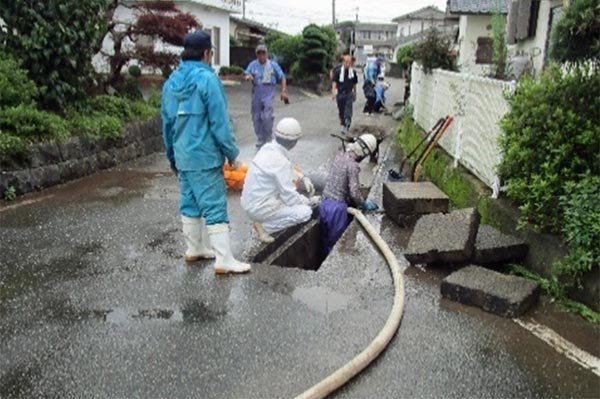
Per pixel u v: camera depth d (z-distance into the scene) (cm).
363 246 477
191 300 366
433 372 290
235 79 2317
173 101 378
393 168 841
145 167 814
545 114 421
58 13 738
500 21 1230
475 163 607
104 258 442
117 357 297
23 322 334
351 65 1127
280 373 284
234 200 623
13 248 461
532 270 421
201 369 287
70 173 702
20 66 716
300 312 351
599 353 313
